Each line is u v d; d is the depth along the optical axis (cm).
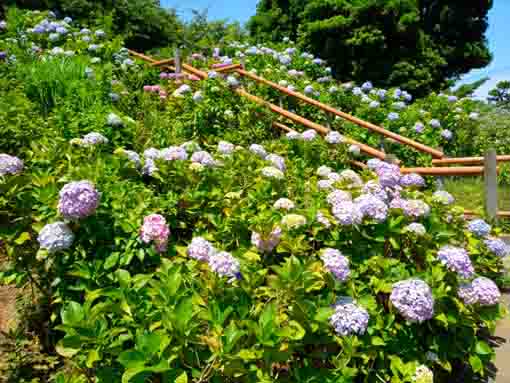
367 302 196
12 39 746
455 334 215
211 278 178
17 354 214
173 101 535
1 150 314
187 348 156
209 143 465
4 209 218
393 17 1533
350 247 235
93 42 802
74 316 155
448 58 1678
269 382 152
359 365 190
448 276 219
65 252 206
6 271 228
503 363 238
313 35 1612
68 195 200
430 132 720
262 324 157
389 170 302
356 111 741
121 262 205
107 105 437
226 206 266
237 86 556
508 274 321
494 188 386
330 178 309
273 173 297
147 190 255
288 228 227
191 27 1386
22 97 416
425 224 254
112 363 164
